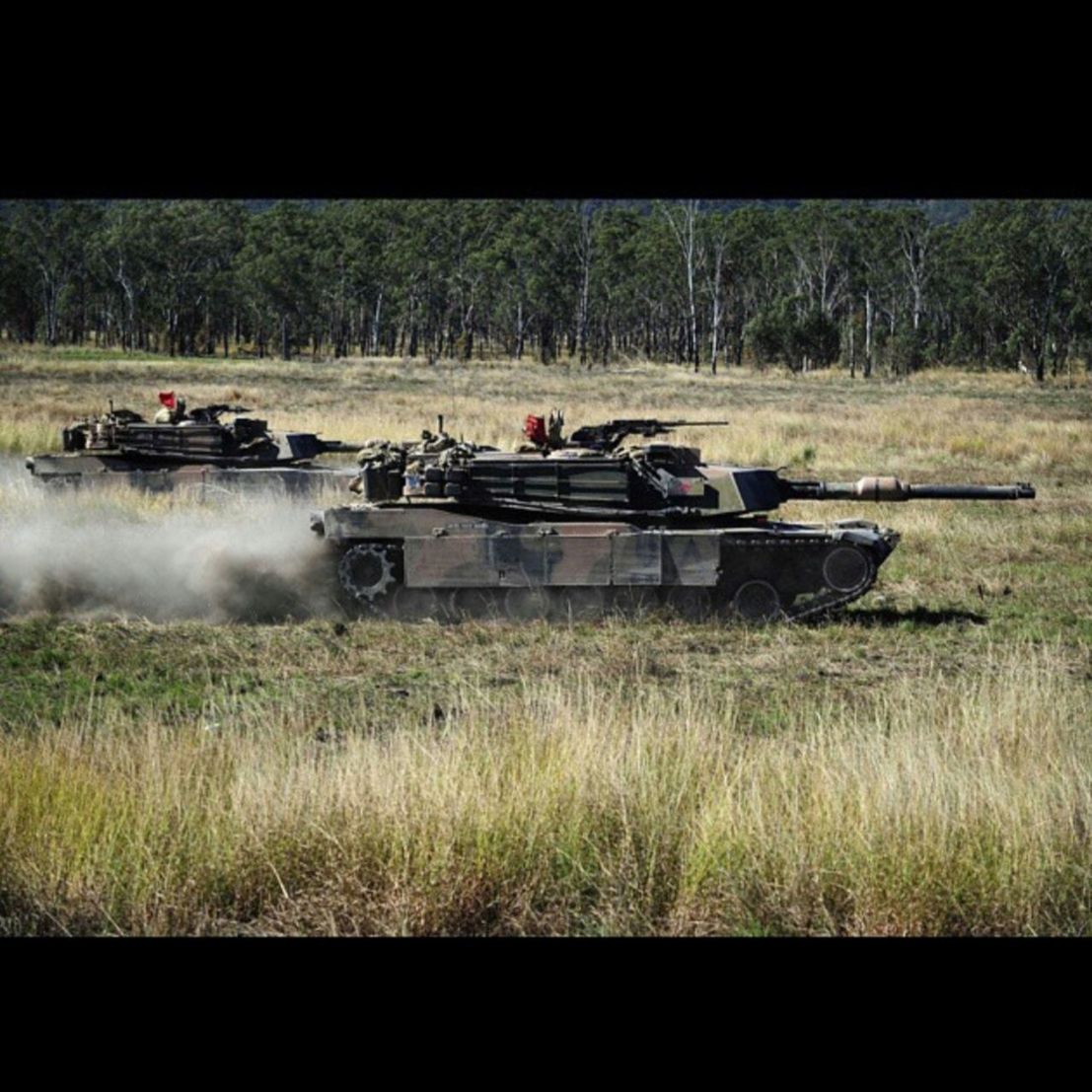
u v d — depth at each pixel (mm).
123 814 29578
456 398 195375
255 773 31422
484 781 30609
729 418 159125
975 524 85750
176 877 28297
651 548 56219
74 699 44062
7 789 30547
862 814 29047
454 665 49562
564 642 53344
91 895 28141
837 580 56906
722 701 43219
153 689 46094
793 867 28375
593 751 32094
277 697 44375
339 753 35219
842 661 50688
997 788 30500
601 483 57719
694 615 57625
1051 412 184000
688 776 31531
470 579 57219
